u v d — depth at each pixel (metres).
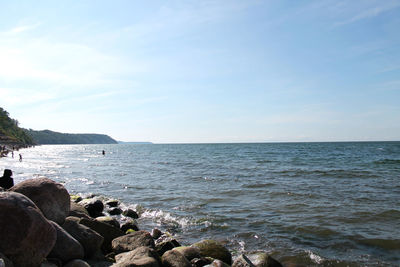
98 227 7.92
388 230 9.73
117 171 31.86
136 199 15.91
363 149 83.25
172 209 13.34
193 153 77.00
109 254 7.16
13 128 156.88
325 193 16.16
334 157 49.28
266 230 9.98
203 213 12.41
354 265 7.24
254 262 6.80
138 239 7.46
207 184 20.50
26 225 4.68
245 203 14.12
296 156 53.41
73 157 68.25
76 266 5.58
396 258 7.63
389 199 14.45
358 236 9.20
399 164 34.84
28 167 38.62
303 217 11.38
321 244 8.66
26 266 4.70
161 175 26.94
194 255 7.21
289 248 8.39
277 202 14.12
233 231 9.99
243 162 40.69
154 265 5.84
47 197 6.95
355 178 22.69
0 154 66.38
